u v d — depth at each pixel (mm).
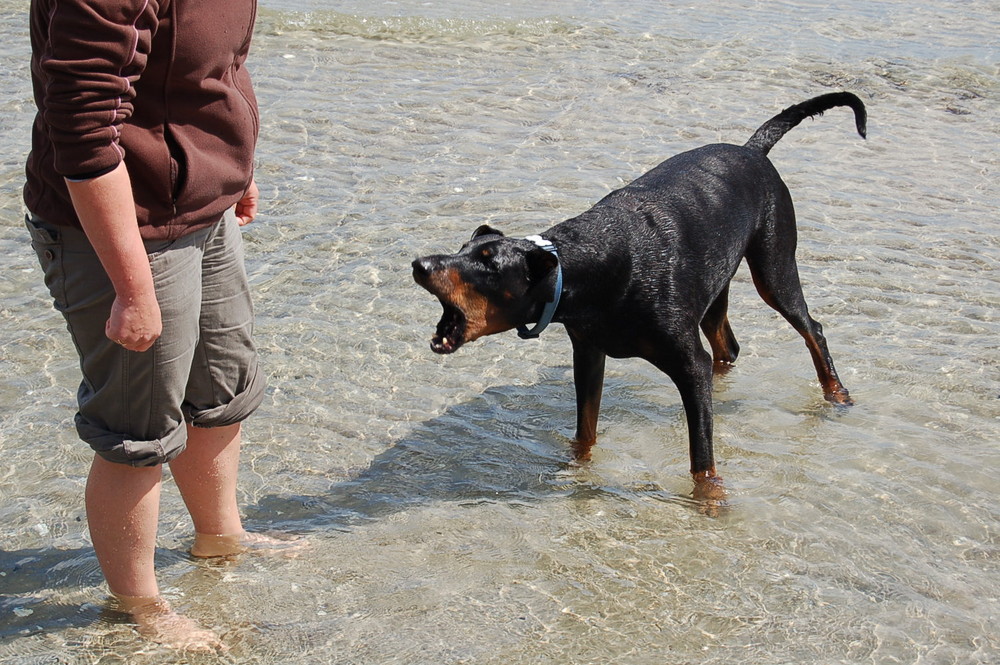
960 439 4586
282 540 3854
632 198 4273
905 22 11227
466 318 3742
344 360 5215
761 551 3873
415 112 8539
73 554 3703
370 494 4230
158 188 2742
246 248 6281
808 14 11508
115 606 3344
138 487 3092
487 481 4367
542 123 8406
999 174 7629
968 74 9656
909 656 3291
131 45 2469
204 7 2686
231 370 3324
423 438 4656
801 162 7801
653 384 5219
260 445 4523
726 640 3373
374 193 7051
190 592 3537
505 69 9672
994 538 3924
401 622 3436
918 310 5715
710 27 11000
